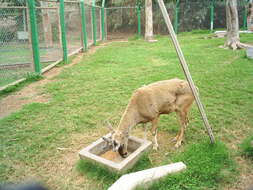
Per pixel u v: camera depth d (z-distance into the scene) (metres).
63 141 4.97
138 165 4.10
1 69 9.86
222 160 3.98
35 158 4.46
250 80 7.71
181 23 24.22
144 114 4.36
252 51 11.09
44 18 14.50
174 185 3.51
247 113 5.66
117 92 7.36
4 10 9.73
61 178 3.96
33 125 5.61
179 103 4.64
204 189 3.47
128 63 10.93
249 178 3.70
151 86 4.53
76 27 15.92
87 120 5.72
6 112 6.38
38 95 7.49
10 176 4.02
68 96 7.24
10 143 4.91
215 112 5.81
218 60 10.49
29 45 9.09
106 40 22.08
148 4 18.73
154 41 18.42
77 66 10.77
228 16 12.89
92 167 4.03
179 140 4.69
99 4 25.66
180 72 8.95
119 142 3.99
